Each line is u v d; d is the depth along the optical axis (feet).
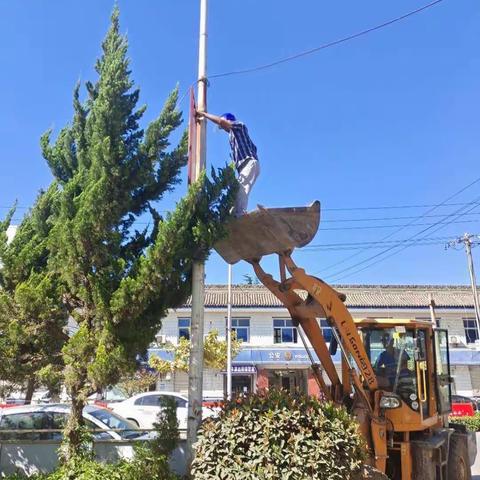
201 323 25.89
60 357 24.13
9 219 26.37
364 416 26.16
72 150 26.96
